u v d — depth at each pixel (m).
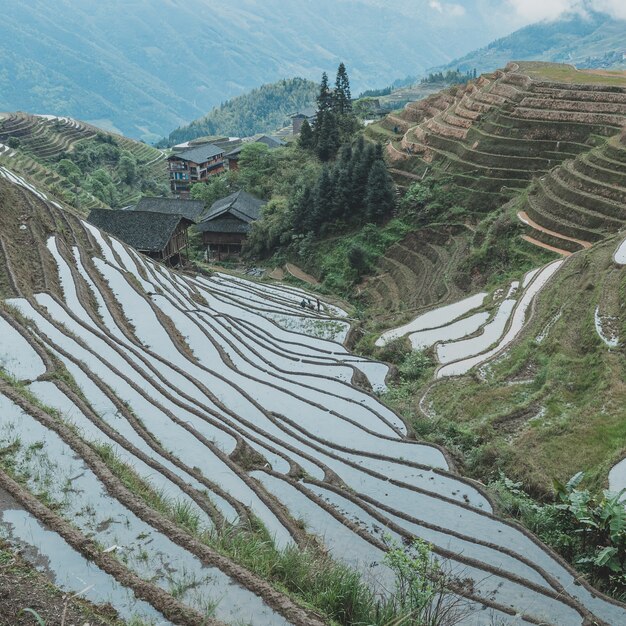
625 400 18.23
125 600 6.96
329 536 11.25
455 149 56.59
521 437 17.75
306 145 78.38
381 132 74.19
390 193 53.06
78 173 87.19
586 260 29.59
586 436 17.05
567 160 45.94
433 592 8.21
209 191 75.31
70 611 6.57
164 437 13.75
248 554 8.52
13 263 24.02
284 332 29.67
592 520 11.92
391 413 19.86
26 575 7.12
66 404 13.32
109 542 8.20
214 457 13.12
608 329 22.78
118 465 10.73
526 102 55.09
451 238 47.72
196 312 27.97
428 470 15.41
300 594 7.89
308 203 56.66
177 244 47.38
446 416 20.69
